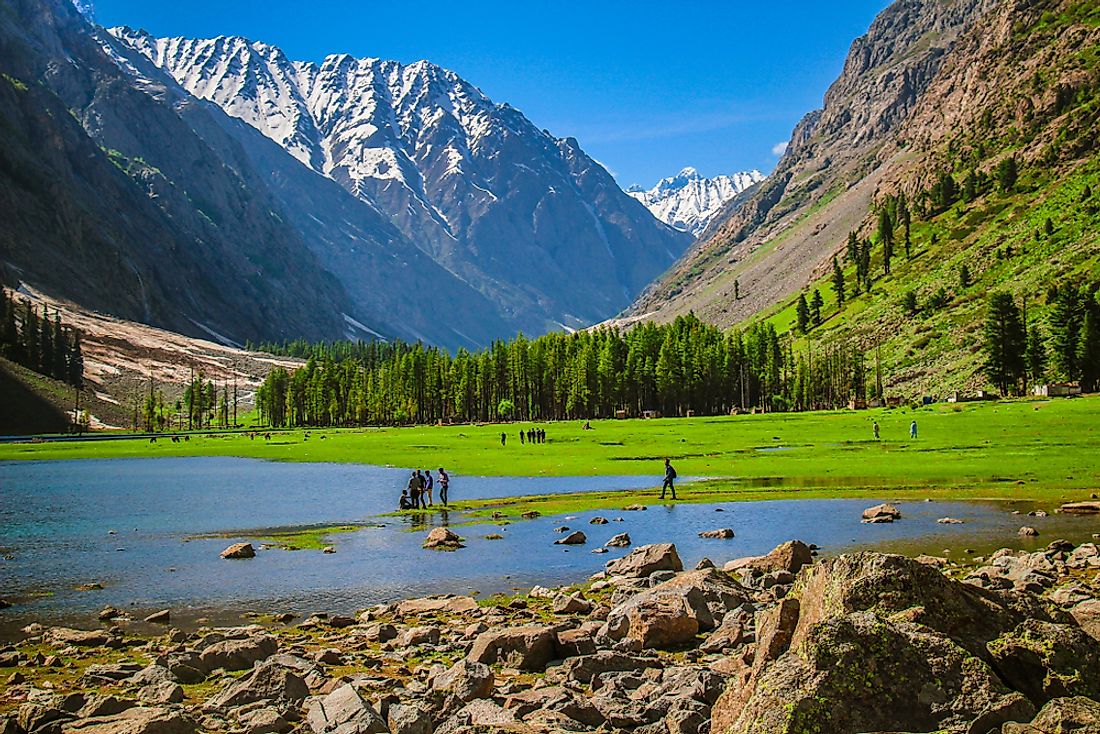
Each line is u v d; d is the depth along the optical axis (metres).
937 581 13.70
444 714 16.70
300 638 24.98
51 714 16.14
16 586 34.41
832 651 11.73
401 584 33.44
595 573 34.66
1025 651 12.20
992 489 57.84
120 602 31.20
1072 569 29.91
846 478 67.69
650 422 174.88
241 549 40.81
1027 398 160.75
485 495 66.88
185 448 154.88
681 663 20.34
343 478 88.06
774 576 29.48
